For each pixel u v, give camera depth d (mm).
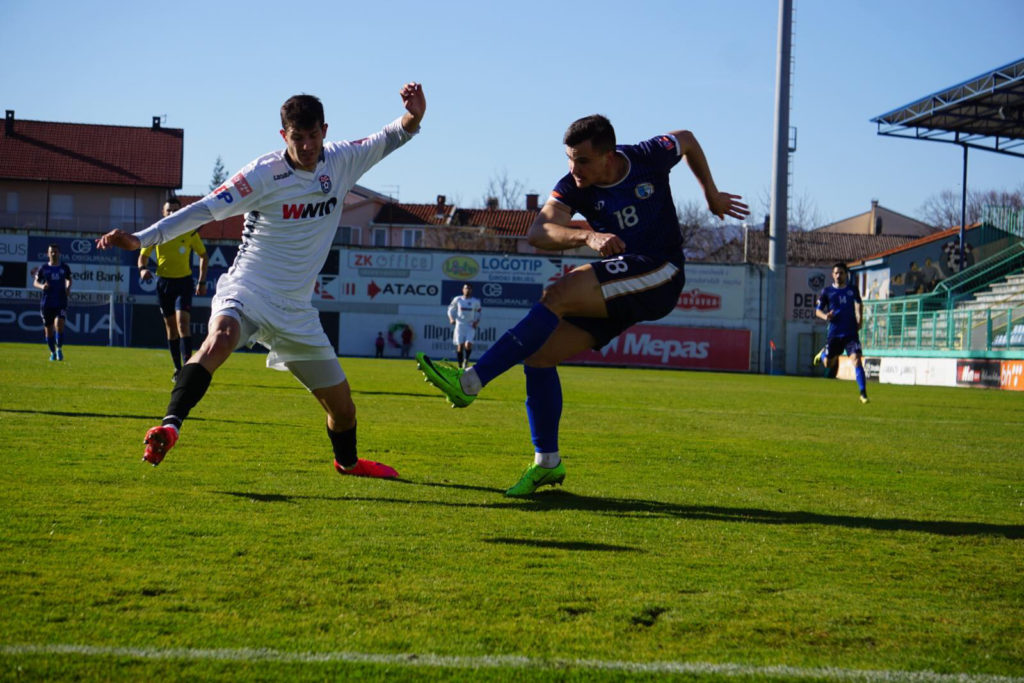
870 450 7918
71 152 54344
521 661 2479
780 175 38094
